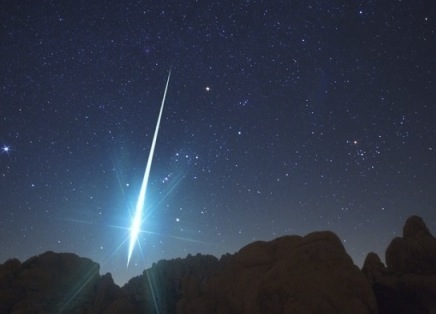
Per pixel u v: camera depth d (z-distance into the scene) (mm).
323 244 9641
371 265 11891
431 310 8883
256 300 9695
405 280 10234
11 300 14625
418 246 11070
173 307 14336
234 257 12383
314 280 8867
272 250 11578
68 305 15055
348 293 8555
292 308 8539
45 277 15766
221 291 11586
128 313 13883
